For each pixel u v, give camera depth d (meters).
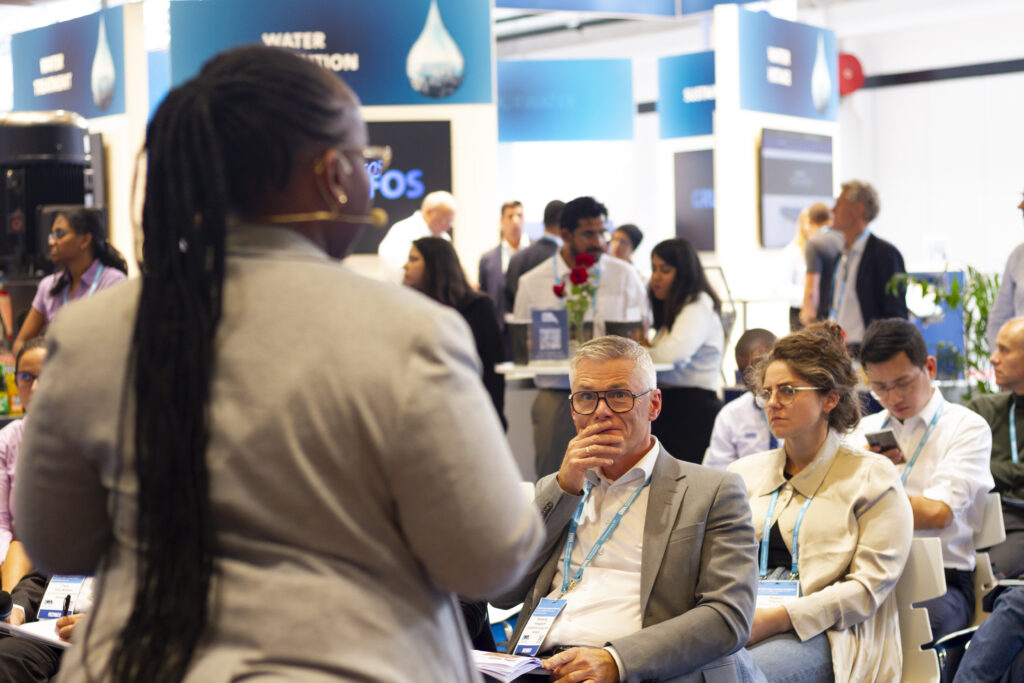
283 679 0.96
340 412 0.98
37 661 2.77
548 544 2.28
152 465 0.98
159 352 0.99
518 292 5.02
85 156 6.41
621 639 2.01
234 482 0.98
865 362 3.27
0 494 3.42
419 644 1.03
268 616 0.97
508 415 5.30
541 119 11.74
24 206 6.14
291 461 0.98
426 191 7.46
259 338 1.00
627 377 2.21
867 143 13.46
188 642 0.96
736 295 9.05
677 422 4.55
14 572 3.23
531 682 2.11
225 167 1.04
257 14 7.25
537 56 15.77
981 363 5.37
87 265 5.14
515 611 3.06
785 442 2.83
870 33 12.77
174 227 1.02
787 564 2.75
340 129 1.08
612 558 2.23
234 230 1.07
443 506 0.99
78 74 8.69
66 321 1.07
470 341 1.05
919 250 13.10
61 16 10.22
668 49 14.09
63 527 1.09
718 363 4.68
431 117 7.41
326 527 0.99
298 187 1.07
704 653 2.04
